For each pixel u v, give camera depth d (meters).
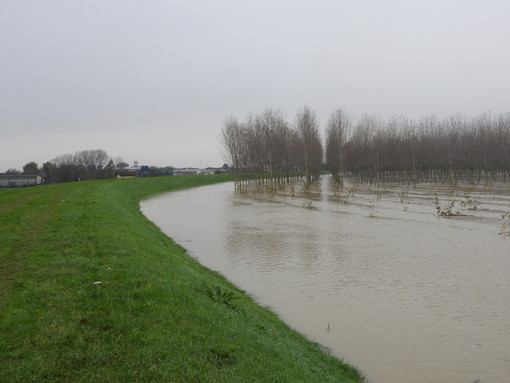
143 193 57.00
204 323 8.08
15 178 84.81
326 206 40.44
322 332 11.16
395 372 9.12
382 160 73.81
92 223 16.94
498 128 72.94
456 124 85.62
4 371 5.77
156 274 10.45
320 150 98.25
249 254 20.33
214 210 39.25
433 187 62.69
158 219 33.38
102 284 9.13
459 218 30.52
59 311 7.67
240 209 39.66
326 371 8.43
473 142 70.50
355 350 10.14
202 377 6.07
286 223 30.08
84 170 104.38
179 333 7.29
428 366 9.37
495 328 11.30
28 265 10.44
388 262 18.30
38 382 5.64
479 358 9.70
